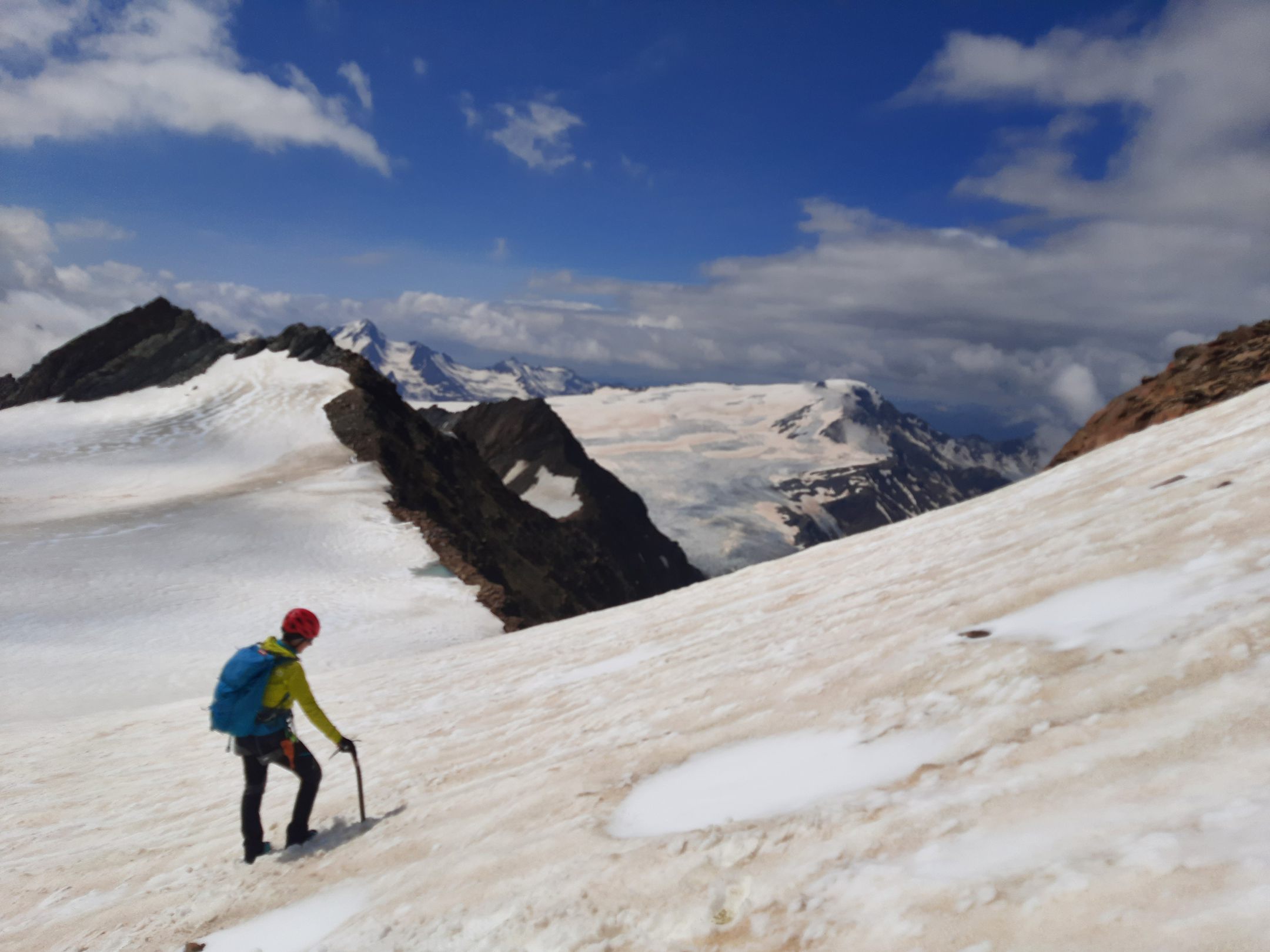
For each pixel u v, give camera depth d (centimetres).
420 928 406
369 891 501
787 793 402
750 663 731
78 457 7062
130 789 1141
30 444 7506
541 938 348
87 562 3741
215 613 3269
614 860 390
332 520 4947
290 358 9525
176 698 2398
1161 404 1980
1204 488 592
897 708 447
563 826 471
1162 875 213
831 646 659
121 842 860
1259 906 183
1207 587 408
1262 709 274
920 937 240
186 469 6650
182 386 9231
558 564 8094
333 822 695
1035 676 397
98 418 8562
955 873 265
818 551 1692
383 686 1574
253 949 480
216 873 648
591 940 333
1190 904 197
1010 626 496
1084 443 2253
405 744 956
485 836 512
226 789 994
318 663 2817
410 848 554
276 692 643
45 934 624
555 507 12038
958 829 294
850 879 292
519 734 816
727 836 370
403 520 5234
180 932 546
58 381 9662
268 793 908
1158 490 684
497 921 377
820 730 470
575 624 1889
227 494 5600
